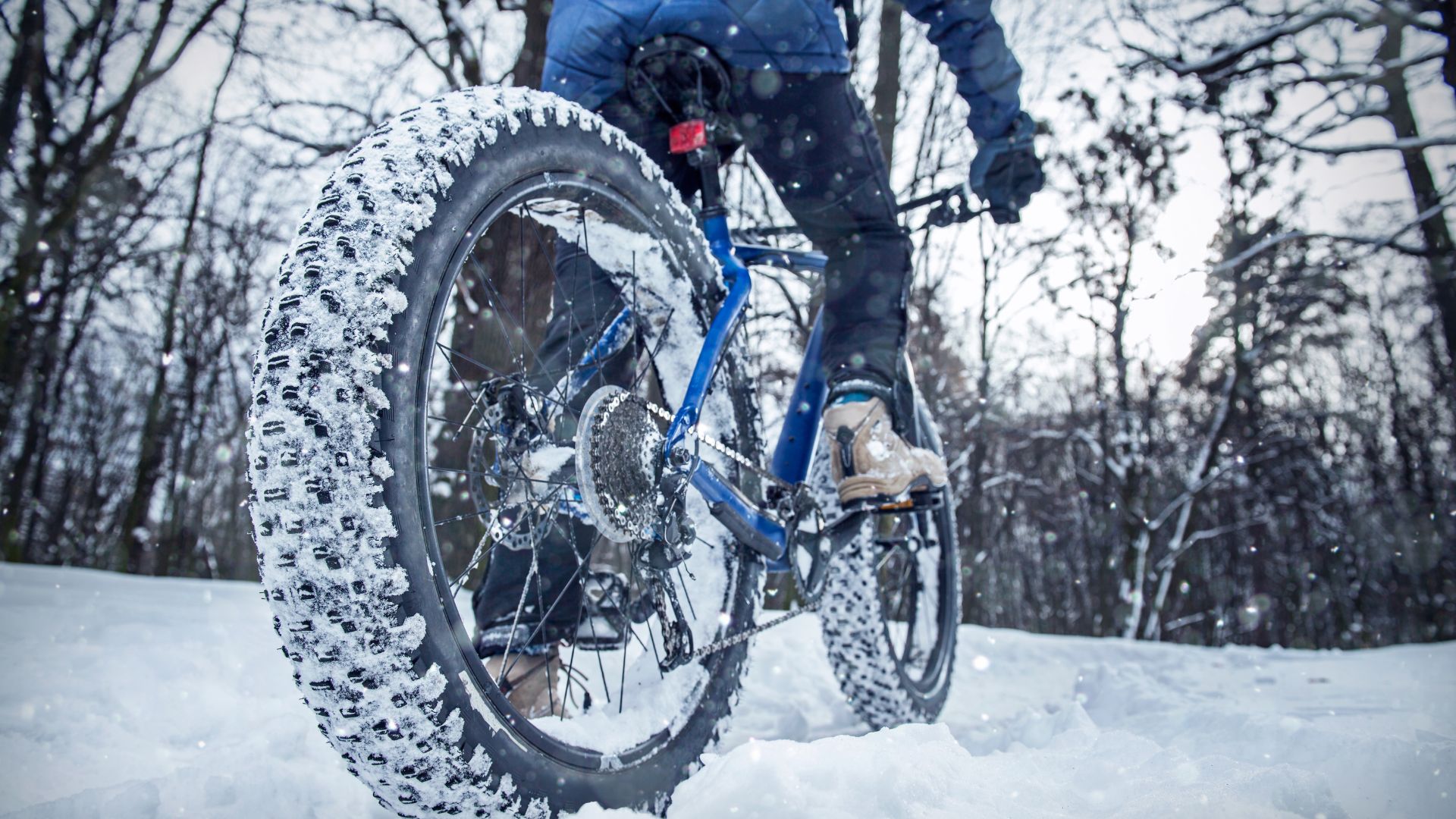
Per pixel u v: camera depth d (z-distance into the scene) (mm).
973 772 1203
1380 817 1142
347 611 834
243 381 21766
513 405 1305
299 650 846
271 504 837
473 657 970
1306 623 27344
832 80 1596
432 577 917
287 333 863
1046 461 25203
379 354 884
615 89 1582
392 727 863
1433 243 8453
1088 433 18953
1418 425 23047
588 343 1523
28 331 13344
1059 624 31281
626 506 1224
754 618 1569
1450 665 3111
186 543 23078
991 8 1815
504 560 1438
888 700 2242
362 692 847
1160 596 16016
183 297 18016
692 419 1376
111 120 10812
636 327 1605
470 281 5480
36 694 1834
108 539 25953
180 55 10461
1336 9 6988
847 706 2723
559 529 1438
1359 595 25922
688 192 1755
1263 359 15305
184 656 2219
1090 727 1755
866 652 2188
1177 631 28062
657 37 1512
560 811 1067
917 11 1827
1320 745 1398
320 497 833
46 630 2588
